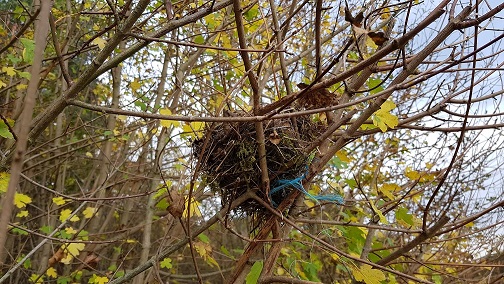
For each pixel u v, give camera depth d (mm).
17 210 4902
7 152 2252
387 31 2129
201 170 2006
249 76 1655
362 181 3957
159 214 4992
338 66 2713
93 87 6383
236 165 1946
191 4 2680
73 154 5590
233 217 2176
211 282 6949
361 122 1935
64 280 3832
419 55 1728
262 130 1806
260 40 3434
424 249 3400
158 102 3953
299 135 2057
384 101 1885
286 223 1979
